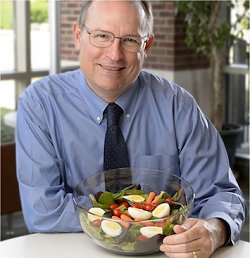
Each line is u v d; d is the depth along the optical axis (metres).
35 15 4.76
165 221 1.59
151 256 1.70
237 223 1.87
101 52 1.90
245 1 5.38
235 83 5.92
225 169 2.10
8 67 4.65
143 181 1.88
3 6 4.57
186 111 2.14
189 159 2.10
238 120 5.96
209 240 1.67
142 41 1.93
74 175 2.07
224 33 5.28
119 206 1.72
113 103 2.05
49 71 4.89
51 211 1.90
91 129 2.06
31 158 1.99
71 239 1.83
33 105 2.05
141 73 2.17
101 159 2.07
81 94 2.07
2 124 4.61
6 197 3.93
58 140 2.05
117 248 1.65
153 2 5.75
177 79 5.78
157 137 2.12
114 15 1.87
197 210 2.01
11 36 4.65
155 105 2.12
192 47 5.85
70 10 5.01
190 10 5.29
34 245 1.79
